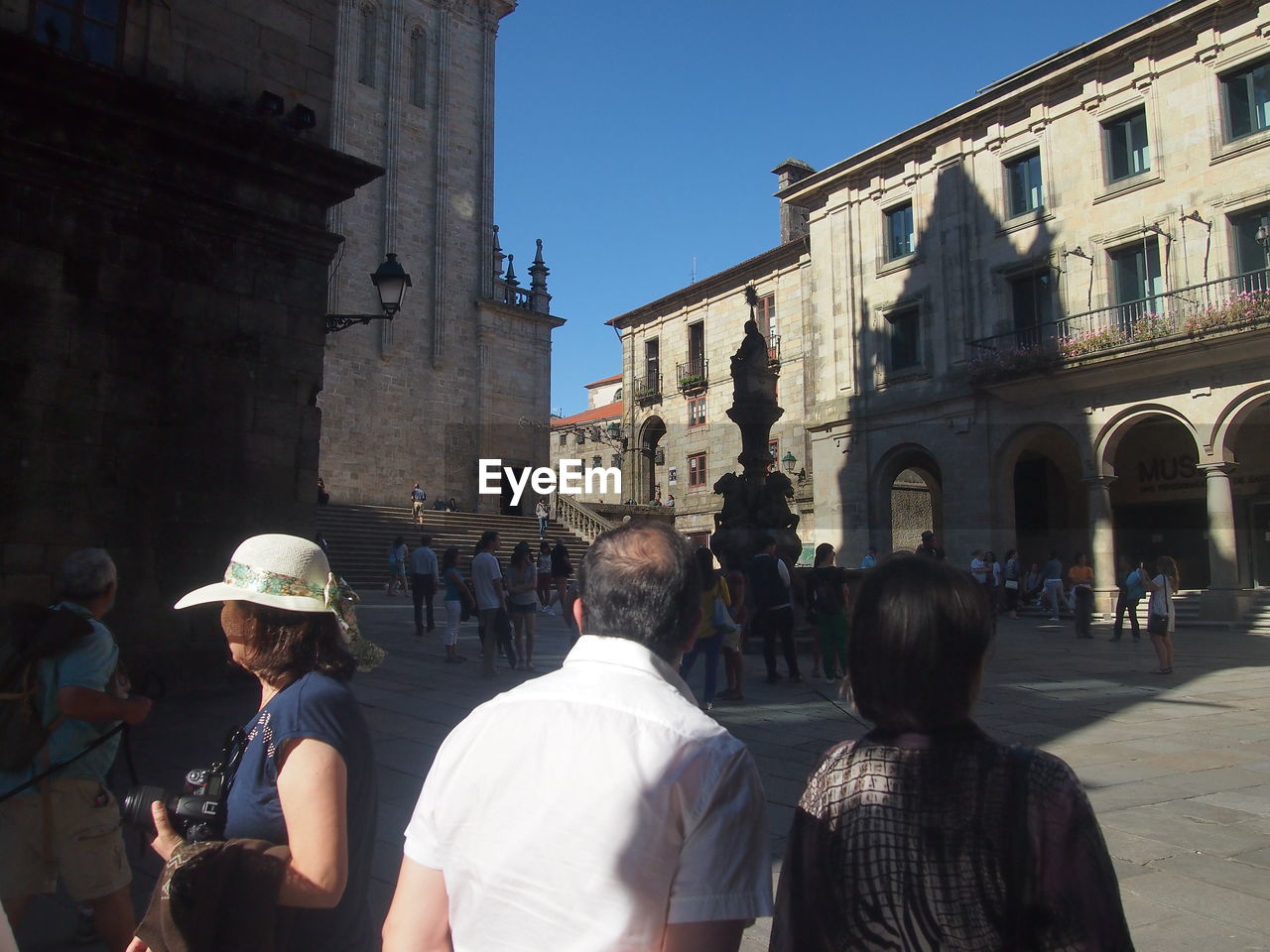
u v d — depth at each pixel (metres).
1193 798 6.25
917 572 1.72
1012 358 24.25
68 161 8.56
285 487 10.06
